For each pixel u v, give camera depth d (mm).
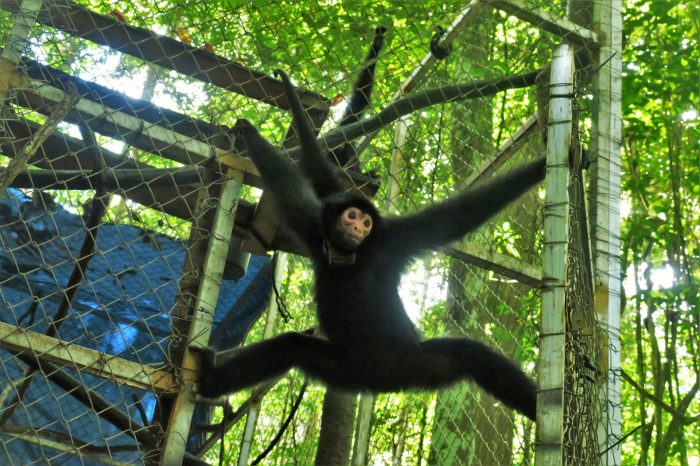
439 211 6902
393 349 6922
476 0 8062
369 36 8664
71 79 6504
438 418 10367
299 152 8070
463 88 7594
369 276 7020
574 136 5578
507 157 8250
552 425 4523
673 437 16031
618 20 7695
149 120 7215
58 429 8453
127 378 5441
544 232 5051
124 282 9984
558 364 4645
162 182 7203
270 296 10062
